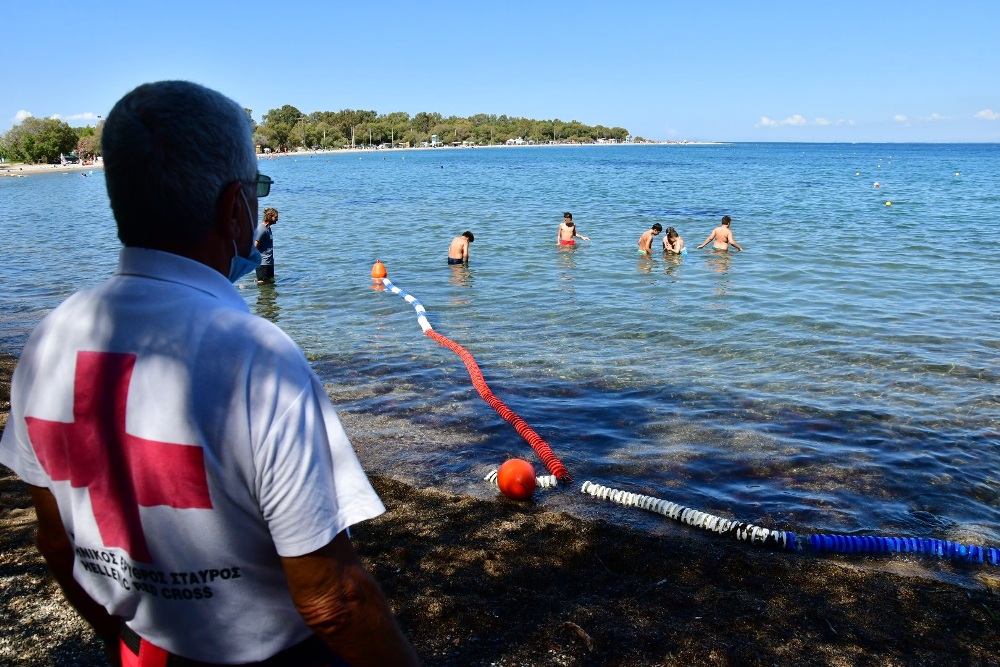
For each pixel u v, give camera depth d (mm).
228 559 1306
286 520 1259
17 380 1384
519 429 6219
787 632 3395
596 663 3082
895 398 6996
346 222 23500
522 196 34750
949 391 7176
